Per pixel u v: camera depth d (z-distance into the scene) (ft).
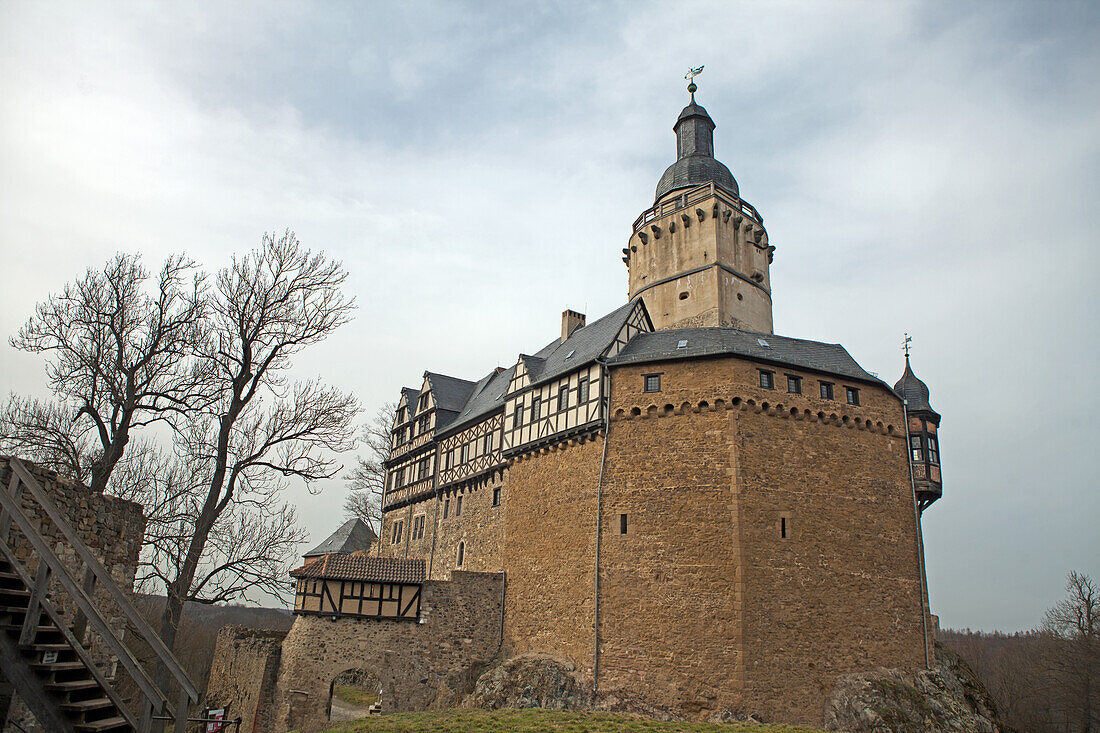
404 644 90.48
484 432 112.57
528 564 93.56
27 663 27.32
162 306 73.15
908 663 80.43
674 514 81.20
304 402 77.51
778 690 73.26
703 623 75.87
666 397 85.81
